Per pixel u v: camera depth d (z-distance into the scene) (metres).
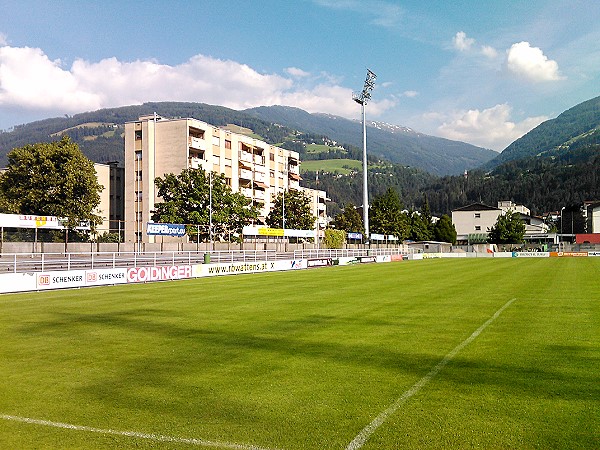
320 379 8.00
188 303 18.84
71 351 10.44
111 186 71.25
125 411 6.66
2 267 29.44
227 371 8.61
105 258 34.62
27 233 38.59
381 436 5.63
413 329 12.58
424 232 121.06
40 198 49.69
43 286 25.02
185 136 64.94
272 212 75.56
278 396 7.15
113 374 8.55
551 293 21.28
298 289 24.39
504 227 104.38
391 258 68.69
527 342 10.80
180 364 9.17
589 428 5.81
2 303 19.52
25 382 8.13
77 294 22.97
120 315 15.73
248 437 5.70
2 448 5.54
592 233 108.69
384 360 9.25
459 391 7.25
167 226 41.06
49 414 6.60
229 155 74.06
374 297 20.30
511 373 8.23
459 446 5.35
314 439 5.59
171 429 5.99
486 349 10.10
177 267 32.72
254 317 14.98
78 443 5.65
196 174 55.62
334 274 36.97
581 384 7.58
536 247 86.50
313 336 11.76
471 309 16.31
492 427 5.86
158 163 66.38
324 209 107.25
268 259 50.31
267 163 83.94
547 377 7.98
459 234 128.38
